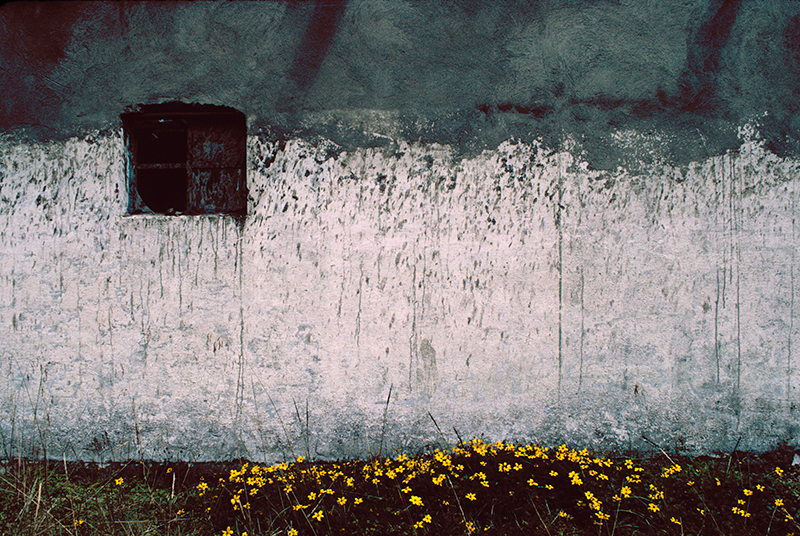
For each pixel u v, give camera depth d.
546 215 2.76
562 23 2.79
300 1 2.79
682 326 2.76
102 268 2.80
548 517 2.23
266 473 2.55
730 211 2.75
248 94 2.79
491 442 2.77
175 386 2.80
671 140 2.76
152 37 2.81
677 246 2.76
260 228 2.77
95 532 2.24
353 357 2.79
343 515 2.21
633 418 2.77
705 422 2.76
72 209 2.79
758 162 2.75
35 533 2.15
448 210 2.77
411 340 2.78
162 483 2.66
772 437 2.75
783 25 2.79
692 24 2.79
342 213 2.77
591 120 2.78
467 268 2.77
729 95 2.77
